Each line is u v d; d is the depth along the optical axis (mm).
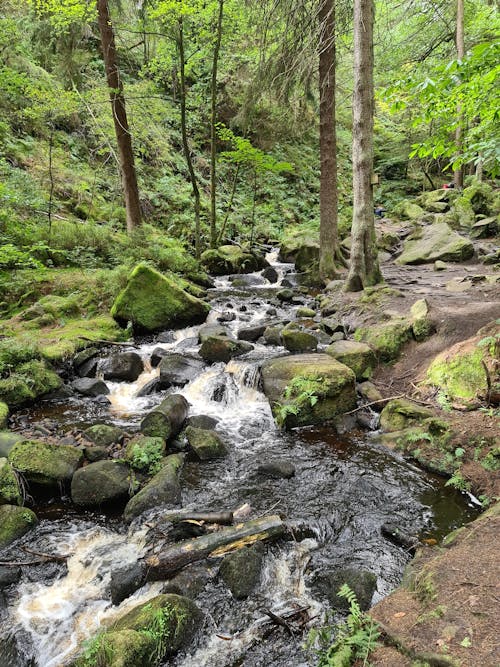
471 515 4078
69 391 6812
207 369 7262
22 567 3678
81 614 3289
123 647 2654
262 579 3473
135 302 8828
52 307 8859
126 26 14547
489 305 7070
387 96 4445
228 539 3723
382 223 18141
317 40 9992
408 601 2762
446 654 2211
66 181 14125
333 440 5531
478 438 4746
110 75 11547
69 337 7879
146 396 6852
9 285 9203
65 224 11578
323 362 6457
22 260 9727
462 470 4555
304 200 21266
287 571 3559
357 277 9773
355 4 8547
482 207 15852
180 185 17875
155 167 17938
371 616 2676
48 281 9766
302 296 11102
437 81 3869
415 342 6984
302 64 10047
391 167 26047
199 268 13000
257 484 4707
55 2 11562
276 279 13070
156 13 10773
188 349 8102
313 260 13250
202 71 19453
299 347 7688
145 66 15555
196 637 3010
